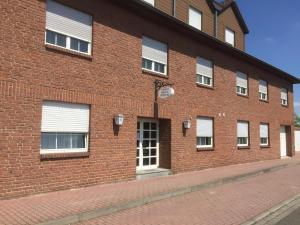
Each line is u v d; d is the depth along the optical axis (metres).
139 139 14.30
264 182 14.36
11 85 9.59
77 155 11.19
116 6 12.80
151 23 14.33
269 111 23.72
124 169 12.75
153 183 12.52
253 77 21.95
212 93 17.80
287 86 26.67
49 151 10.60
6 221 7.36
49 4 10.77
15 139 9.61
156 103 14.28
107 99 12.26
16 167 9.61
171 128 15.00
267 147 23.16
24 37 9.97
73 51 11.23
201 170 16.61
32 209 8.38
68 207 8.62
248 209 9.60
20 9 9.92
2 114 9.37
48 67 10.52
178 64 15.64
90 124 11.68
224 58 19.02
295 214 9.30
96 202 9.23
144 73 13.83
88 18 11.86
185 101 15.88
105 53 12.28
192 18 19.22
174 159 15.07
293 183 14.22
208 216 8.70
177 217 8.51
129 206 9.33
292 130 26.95
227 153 18.77
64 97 10.88
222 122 18.48
